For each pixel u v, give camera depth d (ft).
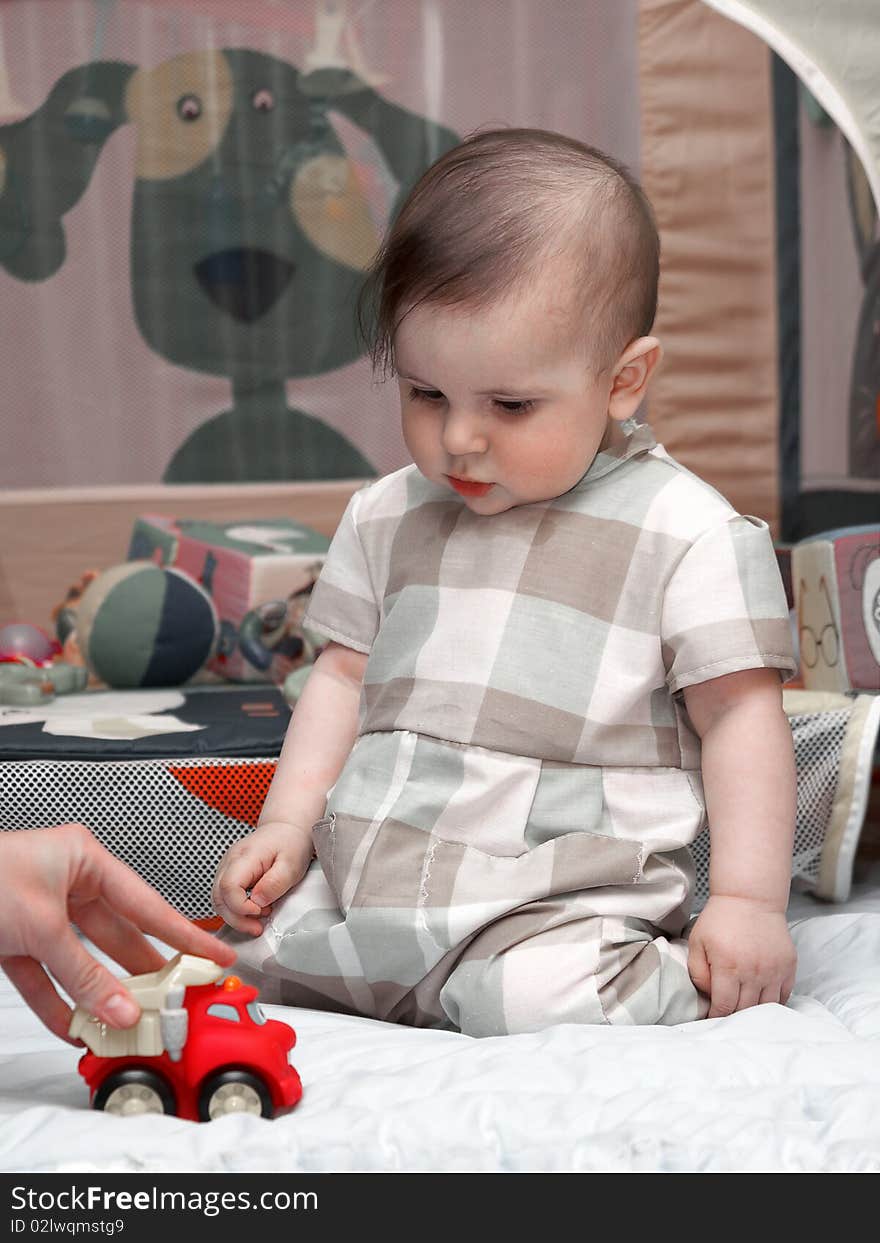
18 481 7.95
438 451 3.47
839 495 7.38
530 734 3.45
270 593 6.85
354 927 3.33
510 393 3.35
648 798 3.47
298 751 3.93
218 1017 2.65
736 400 7.87
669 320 7.86
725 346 7.84
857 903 4.48
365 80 8.00
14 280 7.87
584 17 7.94
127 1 7.82
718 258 7.80
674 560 3.52
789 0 4.61
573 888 3.28
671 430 7.91
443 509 3.84
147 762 4.40
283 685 5.84
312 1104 2.64
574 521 3.63
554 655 3.50
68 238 7.91
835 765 4.43
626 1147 2.42
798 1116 2.53
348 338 8.11
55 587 7.95
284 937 3.48
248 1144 2.41
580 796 3.44
